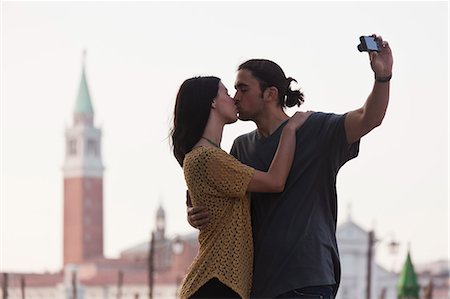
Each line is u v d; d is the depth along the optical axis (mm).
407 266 87125
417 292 87250
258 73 7621
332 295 7414
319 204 7453
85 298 155375
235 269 7320
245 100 7641
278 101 7660
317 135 7484
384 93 7266
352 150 7566
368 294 61000
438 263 141750
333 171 7477
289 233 7348
